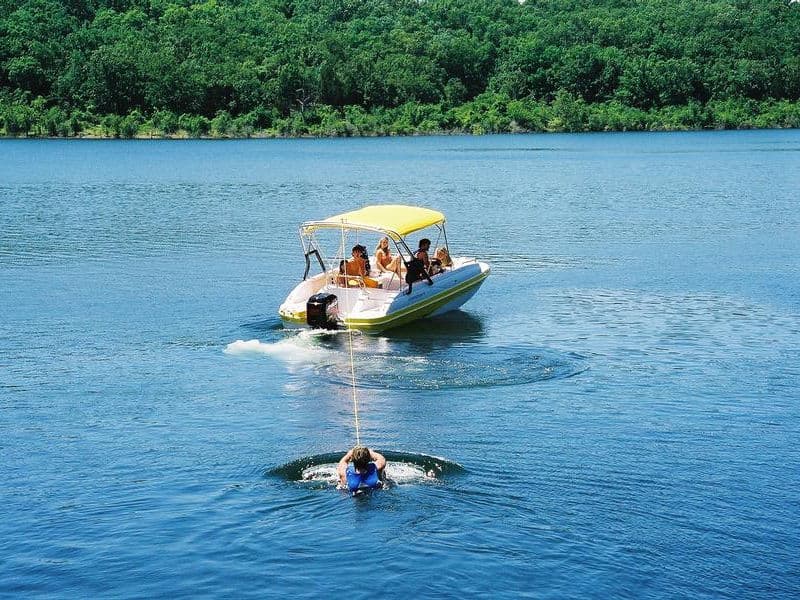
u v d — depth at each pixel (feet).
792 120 447.83
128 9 518.37
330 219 83.25
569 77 459.32
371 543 41.11
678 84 451.53
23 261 110.01
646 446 52.13
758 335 76.48
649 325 80.02
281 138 410.31
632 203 169.89
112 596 37.76
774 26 508.94
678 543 41.47
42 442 53.01
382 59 461.78
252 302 88.58
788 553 40.88
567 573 39.06
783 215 152.97
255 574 39.01
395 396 60.95
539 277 101.35
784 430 54.80
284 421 56.29
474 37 504.84
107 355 70.69
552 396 60.90
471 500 45.03
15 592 38.06
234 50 456.45
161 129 405.39
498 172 233.96
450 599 37.19
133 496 45.91
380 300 79.00
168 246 121.49
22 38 440.04
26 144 354.33
